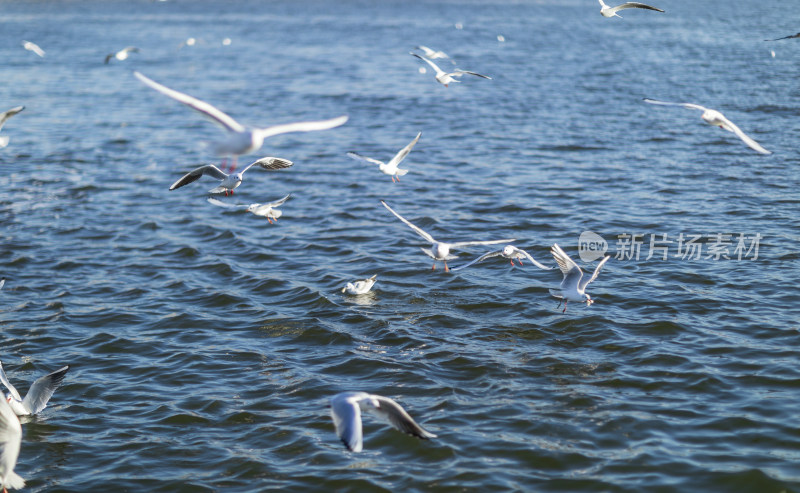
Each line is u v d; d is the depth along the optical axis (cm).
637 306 2569
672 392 2038
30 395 1975
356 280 2864
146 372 2220
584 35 12256
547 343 2341
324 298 2692
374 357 2270
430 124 5744
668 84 7206
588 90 7031
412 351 2306
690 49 9956
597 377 2128
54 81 7825
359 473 1738
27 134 5462
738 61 8681
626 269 2898
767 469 1700
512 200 3812
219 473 1758
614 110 6084
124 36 12556
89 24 14825
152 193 4106
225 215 3734
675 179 4109
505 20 15988
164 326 2523
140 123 5909
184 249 3247
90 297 2767
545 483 1683
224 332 2477
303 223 3591
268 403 2045
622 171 4300
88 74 8325
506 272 2920
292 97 6969
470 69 8506
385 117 6044
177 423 1959
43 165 4641
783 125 5312
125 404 2052
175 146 5178
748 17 14775
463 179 4241
